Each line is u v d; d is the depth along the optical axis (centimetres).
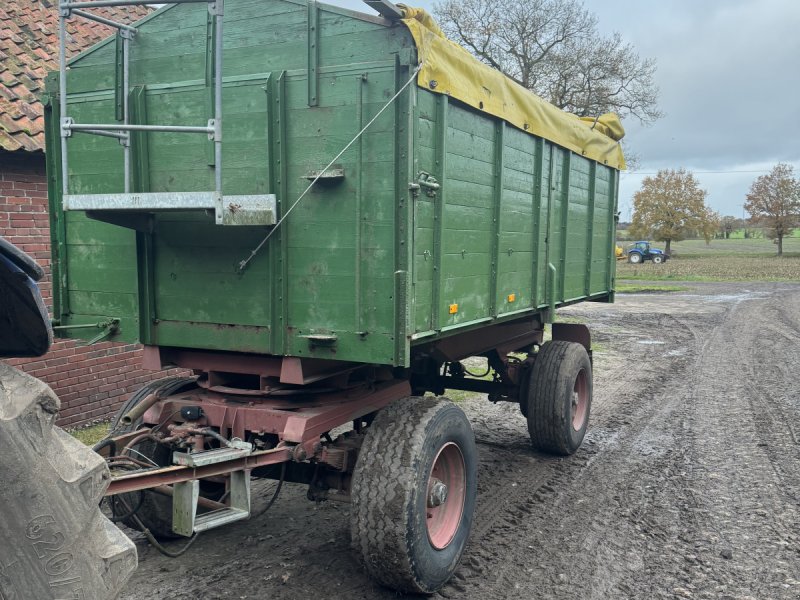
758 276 3806
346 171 355
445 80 383
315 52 357
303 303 369
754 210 6219
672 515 508
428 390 684
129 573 218
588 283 729
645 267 4634
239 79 373
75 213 429
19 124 666
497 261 483
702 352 1345
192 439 367
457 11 2762
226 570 411
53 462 198
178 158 395
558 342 667
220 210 326
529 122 525
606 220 788
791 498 544
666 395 947
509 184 505
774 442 705
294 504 523
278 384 406
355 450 398
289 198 369
